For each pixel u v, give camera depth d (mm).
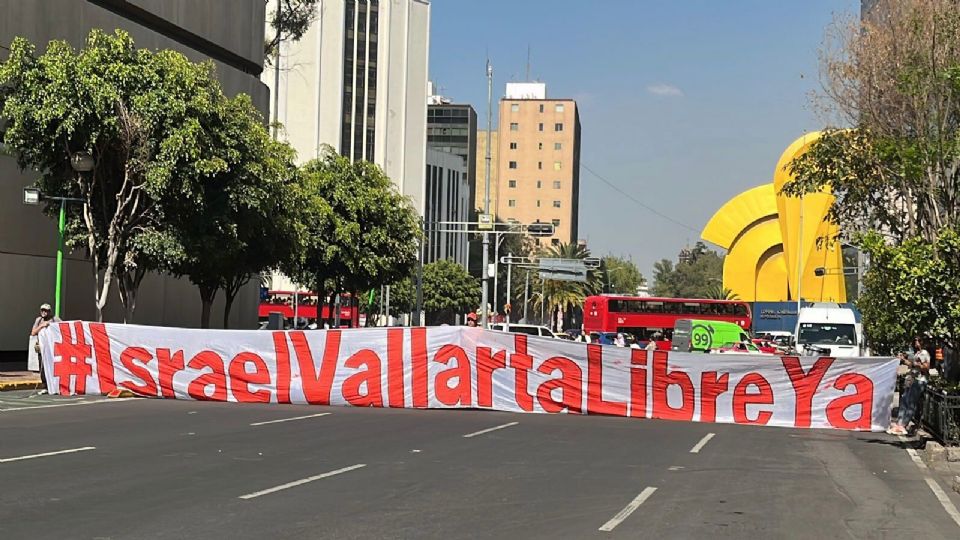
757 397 21656
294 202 33781
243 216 29266
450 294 103938
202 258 29078
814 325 41781
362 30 94062
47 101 25812
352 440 15648
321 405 22656
